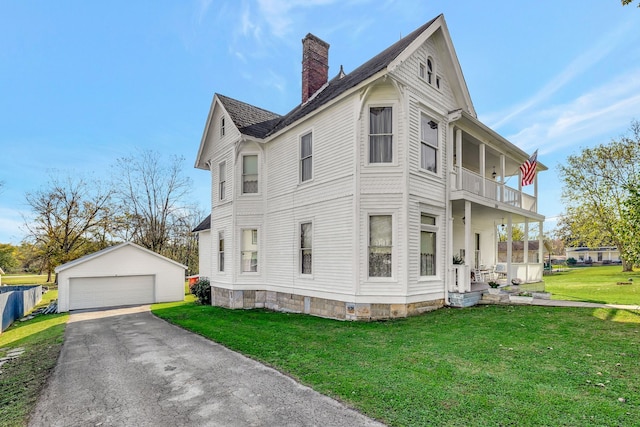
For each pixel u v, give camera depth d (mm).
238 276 13891
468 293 10859
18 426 3977
